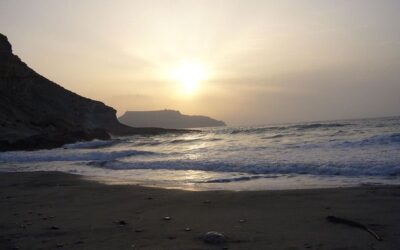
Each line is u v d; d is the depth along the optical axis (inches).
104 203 377.4
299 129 1676.9
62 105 3307.1
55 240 244.5
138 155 994.7
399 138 814.5
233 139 1432.1
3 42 2997.0
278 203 342.6
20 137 1743.4
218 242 227.5
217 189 453.7
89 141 1911.9
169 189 455.5
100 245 230.5
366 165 540.4
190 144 1390.3
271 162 636.7
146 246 225.9
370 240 222.2
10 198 429.4
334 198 351.3
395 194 354.0
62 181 569.6
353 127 1581.0
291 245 219.0
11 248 231.3
